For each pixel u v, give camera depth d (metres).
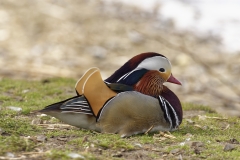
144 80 7.91
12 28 20.38
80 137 7.43
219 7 24.06
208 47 19.80
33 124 8.16
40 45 19.19
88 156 6.36
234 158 6.69
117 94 7.50
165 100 7.84
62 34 20.16
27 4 22.66
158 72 7.95
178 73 17.05
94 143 6.97
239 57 18.84
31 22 20.97
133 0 25.00
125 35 20.55
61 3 23.23
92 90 7.45
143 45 19.69
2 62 17.08
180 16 22.92
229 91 15.34
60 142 7.19
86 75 7.54
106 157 6.51
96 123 7.59
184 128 8.46
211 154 6.89
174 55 18.80
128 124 7.51
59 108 7.41
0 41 19.34
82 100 7.45
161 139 7.49
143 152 6.89
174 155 6.82
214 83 16.17
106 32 20.70
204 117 9.47
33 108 9.26
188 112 10.20
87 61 17.89
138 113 7.46
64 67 17.00
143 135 7.67
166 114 7.67
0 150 6.50
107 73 16.69
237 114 11.80
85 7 23.22
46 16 21.61
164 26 21.80
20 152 6.54
